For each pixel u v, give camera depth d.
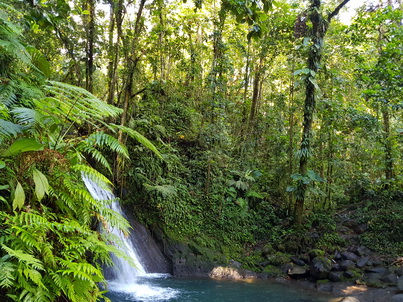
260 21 3.74
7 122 2.19
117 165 7.77
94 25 7.92
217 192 9.30
